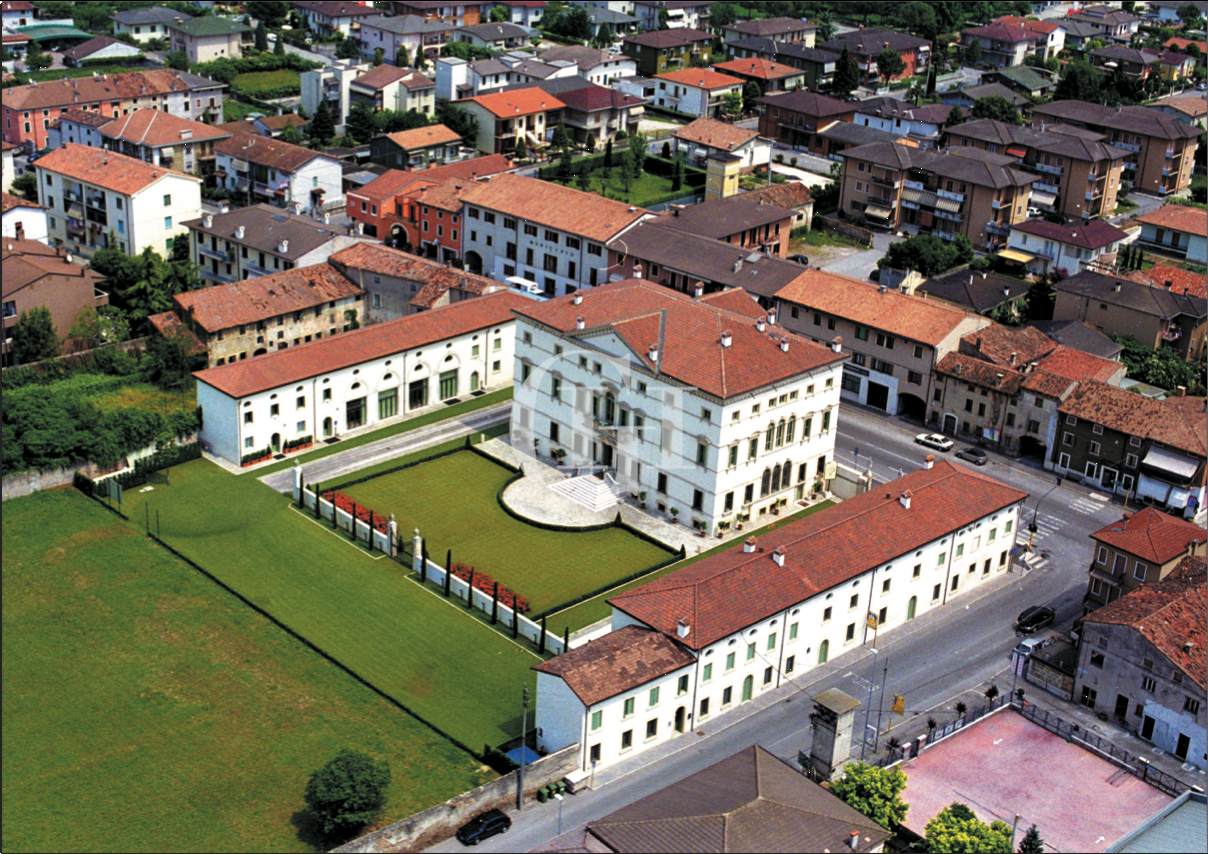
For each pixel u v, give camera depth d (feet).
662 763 374.22
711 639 383.04
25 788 354.95
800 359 496.23
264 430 536.42
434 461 540.93
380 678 407.44
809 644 416.05
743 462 488.44
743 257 637.71
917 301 593.83
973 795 360.48
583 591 454.81
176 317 606.14
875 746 380.99
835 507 453.99
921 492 457.27
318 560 470.80
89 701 392.06
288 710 390.63
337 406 557.74
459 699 399.65
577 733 363.56
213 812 349.20
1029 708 398.42
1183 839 328.70
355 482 520.01
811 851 296.71
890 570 433.48
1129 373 631.15
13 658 410.11
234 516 495.82
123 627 427.74
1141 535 446.19
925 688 411.75
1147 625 390.01
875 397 604.49
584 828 318.04
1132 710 395.14
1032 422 556.51
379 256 649.61
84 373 604.90
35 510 495.41
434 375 588.91
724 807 305.73
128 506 501.15
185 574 458.09
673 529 496.64
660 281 650.84
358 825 342.23
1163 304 647.97
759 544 423.23
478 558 472.44
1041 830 347.36
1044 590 471.21
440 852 336.70
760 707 401.49
